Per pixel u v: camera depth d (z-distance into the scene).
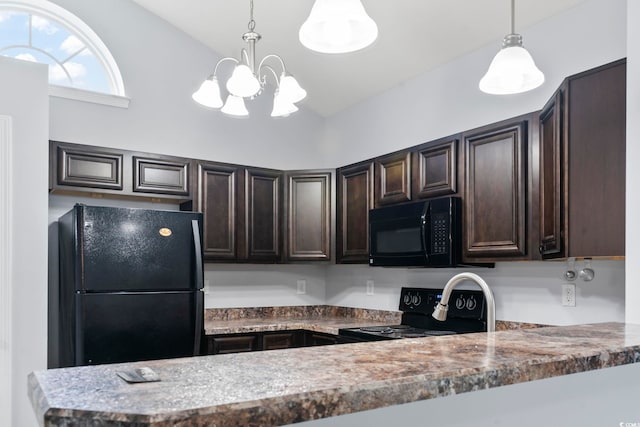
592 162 1.95
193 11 3.54
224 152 3.93
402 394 0.90
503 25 2.82
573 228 2.02
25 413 2.61
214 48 3.93
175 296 3.01
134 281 2.88
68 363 2.85
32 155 2.70
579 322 2.48
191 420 0.72
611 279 2.35
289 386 0.85
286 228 3.86
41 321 2.68
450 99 3.26
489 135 2.65
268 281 4.11
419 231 2.96
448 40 3.05
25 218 2.66
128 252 2.88
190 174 3.49
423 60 3.31
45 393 0.81
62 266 3.08
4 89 2.65
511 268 2.86
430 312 3.28
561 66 2.62
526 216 2.43
